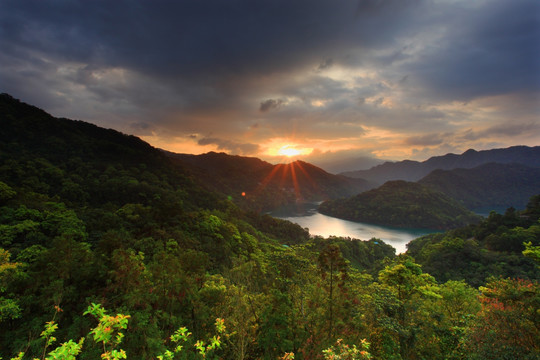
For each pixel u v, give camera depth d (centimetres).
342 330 1027
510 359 707
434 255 6322
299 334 1010
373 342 1166
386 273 1881
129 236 3016
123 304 1032
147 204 6406
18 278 1122
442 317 1309
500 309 845
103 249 1511
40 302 1019
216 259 3653
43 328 921
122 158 9806
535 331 757
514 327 778
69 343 325
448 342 1169
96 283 1229
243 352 925
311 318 1044
